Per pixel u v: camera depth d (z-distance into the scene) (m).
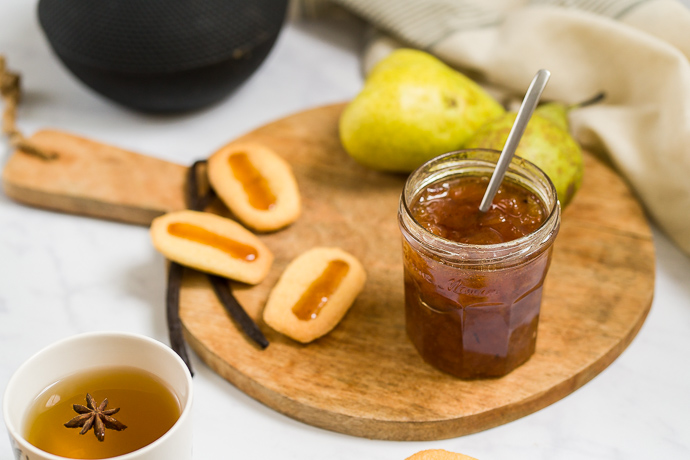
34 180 0.88
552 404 0.74
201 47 0.90
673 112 0.85
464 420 0.72
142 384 0.68
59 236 0.87
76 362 0.68
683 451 0.71
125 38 0.89
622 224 0.84
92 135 0.96
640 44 0.88
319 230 0.85
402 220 0.71
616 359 0.77
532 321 0.73
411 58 0.87
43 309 0.81
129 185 0.88
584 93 0.91
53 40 0.91
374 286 0.80
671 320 0.79
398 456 0.72
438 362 0.74
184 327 0.78
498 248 0.68
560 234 0.83
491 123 0.82
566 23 0.91
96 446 0.66
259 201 0.85
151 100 0.94
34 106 0.99
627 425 0.73
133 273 0.83
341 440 0.73
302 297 0.78
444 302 0.71
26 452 0.63
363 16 1.00
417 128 0.84
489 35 0.96
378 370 0.75
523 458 0.71
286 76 1.02
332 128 0.94
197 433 0.73
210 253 0.80
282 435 0.73
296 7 1.09
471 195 0.74
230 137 0.96
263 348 0.76
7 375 0.76
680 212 0.83
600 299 0.78
